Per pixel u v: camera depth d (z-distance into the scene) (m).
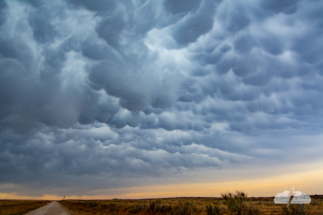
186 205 19.81
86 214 24.20
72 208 36.84
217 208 17.39
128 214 24.81
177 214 19.11
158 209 22.95
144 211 24.70
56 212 26.02
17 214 22.52
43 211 27.61
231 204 15.26
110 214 24.75
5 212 23.42
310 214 15.30
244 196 15.34
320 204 25.14
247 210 14.63
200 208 23.98
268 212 18.44
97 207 37.16
